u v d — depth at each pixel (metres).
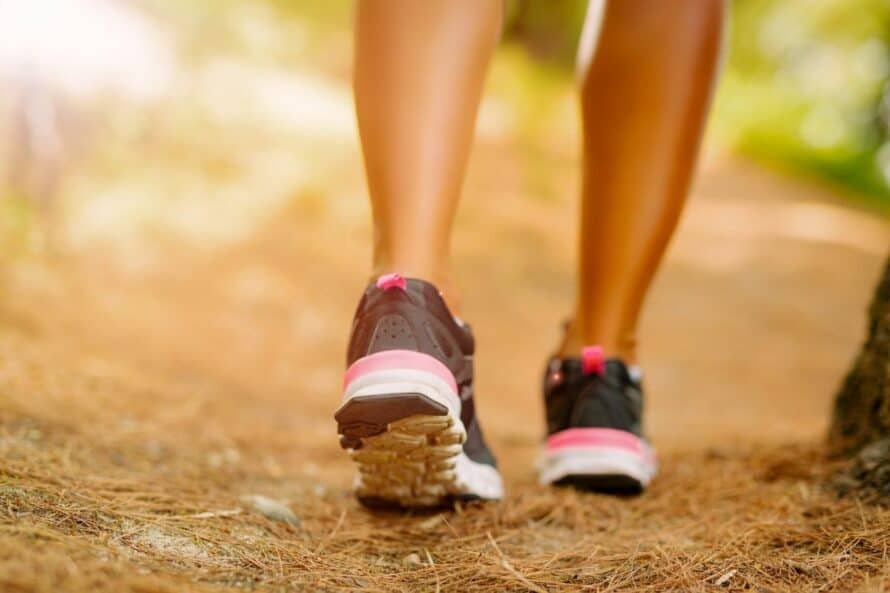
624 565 1.10
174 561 0.99
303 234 5.02
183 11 6.50
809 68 14.18
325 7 8.13
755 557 1.09
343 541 1.27
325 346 3.93
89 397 1.99
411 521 1.40
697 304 5.99
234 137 5.73
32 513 1.04
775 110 12.33
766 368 4.84
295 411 2.81
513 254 5.98
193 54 6.12
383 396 1.06
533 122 8.45
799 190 10.02
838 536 1.13
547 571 1.10
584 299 1.63
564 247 6.29
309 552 1.15
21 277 3.40
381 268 1.17
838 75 14.00
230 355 3.48
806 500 1.35
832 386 4.60
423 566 1.16
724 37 1.53
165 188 4.84
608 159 1.53
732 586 1.00
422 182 1.14
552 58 10.80
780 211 8.87
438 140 1.14
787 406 4.05
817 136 12.98
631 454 1.54
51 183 4.05
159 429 1.87
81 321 3.20
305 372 3.54
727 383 4.47
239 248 4.62
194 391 2.58
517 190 7.03
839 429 1.66
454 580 1.08
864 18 13.41
